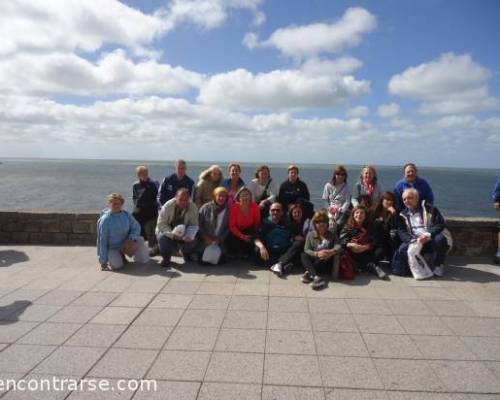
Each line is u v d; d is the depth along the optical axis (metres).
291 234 6.53
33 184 57.03
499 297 5.19
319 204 28.03
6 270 6.29
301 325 4.30
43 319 4.41
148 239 7.85
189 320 4.40
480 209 34.97
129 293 5.26
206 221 6.63
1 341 3.89
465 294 5.30
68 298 5.06
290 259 6.20
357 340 3.96
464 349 3.79
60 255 7.23
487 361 3.57
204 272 6.24
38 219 8.09
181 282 5.74
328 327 4.25
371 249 6.30
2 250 7.59
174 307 4.78
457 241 7.25
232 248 6.80
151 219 7.76
